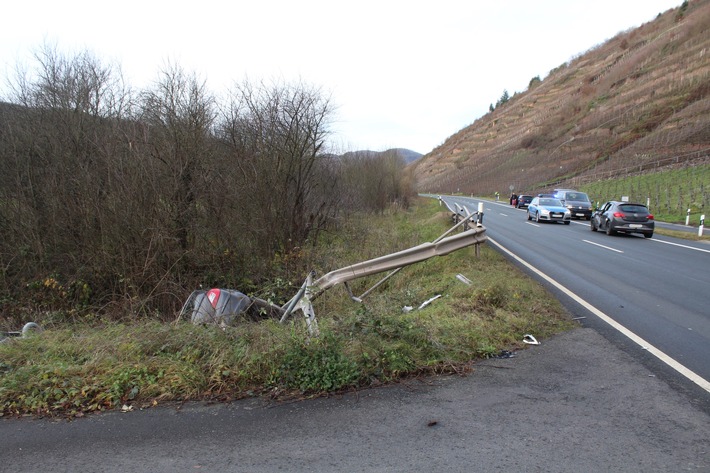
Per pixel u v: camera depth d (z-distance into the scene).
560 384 4.52
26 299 10.73
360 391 4.43
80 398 4.25
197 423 3.85
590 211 28.56
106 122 11.88
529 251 14.42
